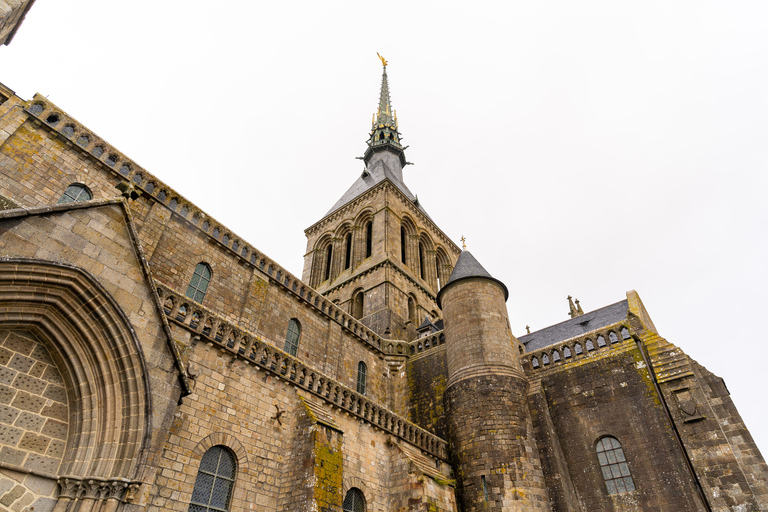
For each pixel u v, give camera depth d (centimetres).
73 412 1171
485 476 2350
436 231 5891
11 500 1002
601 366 2670
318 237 5694
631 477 2262
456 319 3064
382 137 7338
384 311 4075
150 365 1259
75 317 1197
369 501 2041
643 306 3078
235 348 1891
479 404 2597
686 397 2273
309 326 3023
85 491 1059
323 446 1811
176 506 1480
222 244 2645
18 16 1686
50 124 2081
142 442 1159
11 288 1102
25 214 1159
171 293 1775
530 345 3788
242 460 1722
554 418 2639
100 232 1297
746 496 1920
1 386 1086
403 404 3275
